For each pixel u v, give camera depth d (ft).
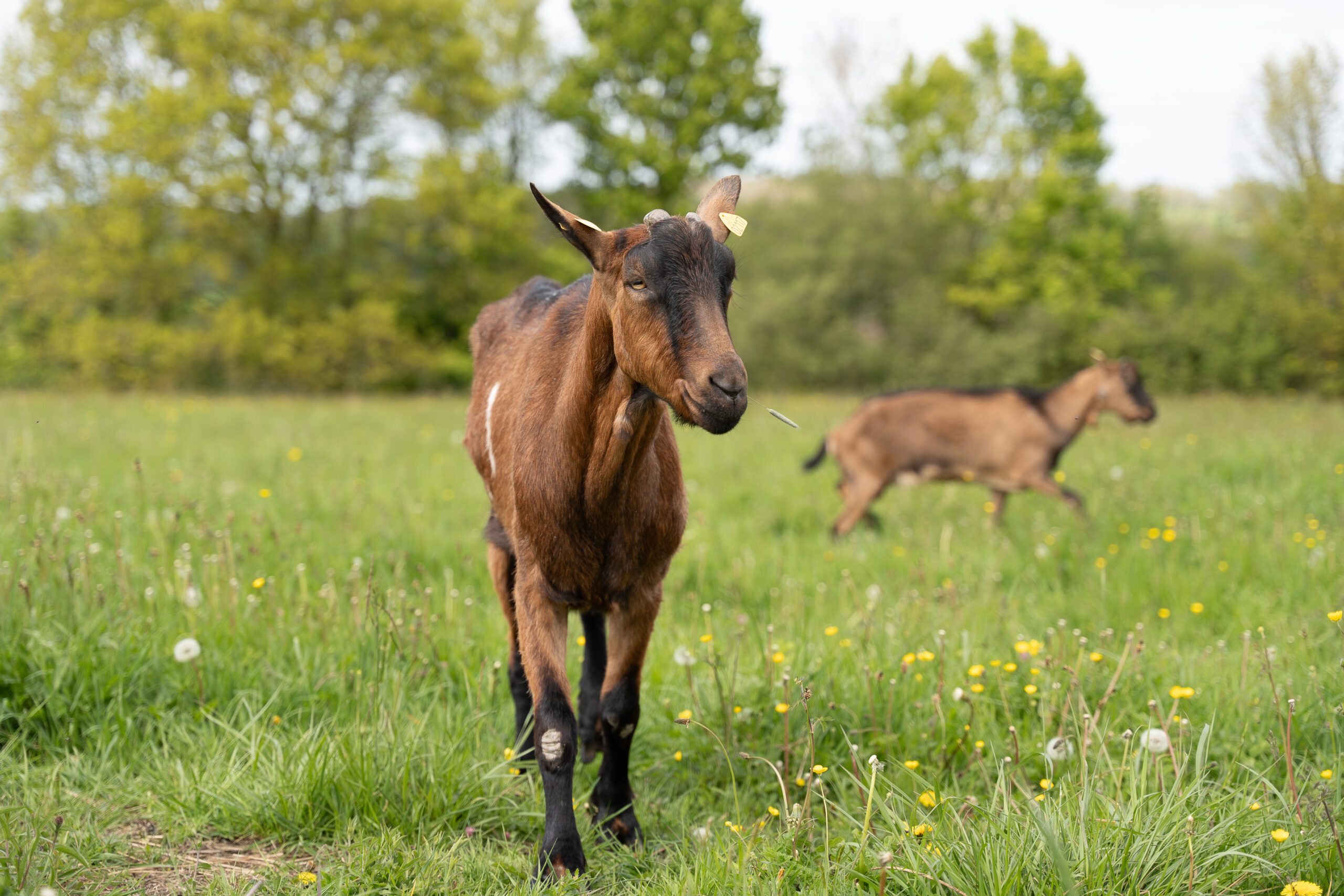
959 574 17.99
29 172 76.48
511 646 11.90
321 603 13.97
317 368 79.36
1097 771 9.25
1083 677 11.68
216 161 79.00
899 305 93.04
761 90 102.01
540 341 10.18
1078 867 7.39
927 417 25.31
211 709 11.40
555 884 8.43
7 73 76.69
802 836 8.57
